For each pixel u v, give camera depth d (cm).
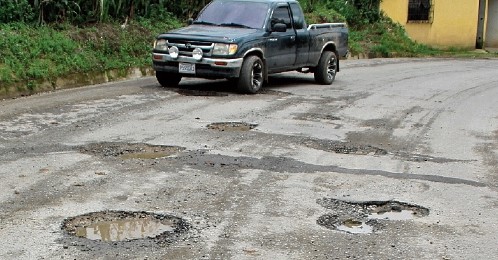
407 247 533
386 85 1571
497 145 946
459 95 1445
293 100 1257
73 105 1101
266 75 1335
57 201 608
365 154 852
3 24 1431
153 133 903
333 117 1099
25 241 512
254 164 767
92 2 1650
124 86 1351
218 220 576
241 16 1362
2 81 1200
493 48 3030
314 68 1516
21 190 636
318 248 523
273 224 573
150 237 530
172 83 1358
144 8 1814
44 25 1514
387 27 2711
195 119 1016
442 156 862
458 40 2891
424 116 1158
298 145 877
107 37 1589
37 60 1340
